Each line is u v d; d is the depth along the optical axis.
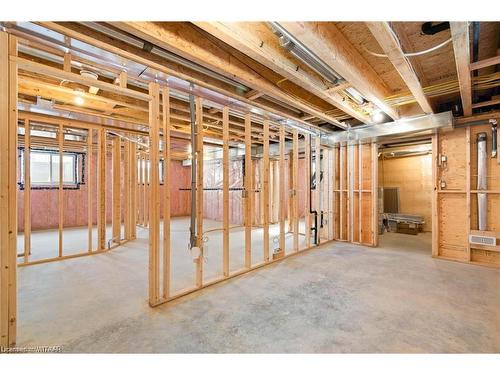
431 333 1.92
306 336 1.88
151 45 2.18
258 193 7.62
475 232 3.65
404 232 6.12
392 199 6.82
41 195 6.74
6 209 1.64
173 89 2.57
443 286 2.81
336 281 2.98
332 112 4.06
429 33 2.15
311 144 5.13
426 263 3.69
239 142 6.51
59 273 3.24
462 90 2.69
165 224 2.48
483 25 2.12
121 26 1.75
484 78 2.58
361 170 4.97
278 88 3.05
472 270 3.37
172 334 1.90
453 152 3.93
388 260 3.85
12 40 1.67
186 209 10.08
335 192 5.41
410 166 6.58
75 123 4.06
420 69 2.89
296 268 3.47
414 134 4.10
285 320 2.11
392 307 2.33
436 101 3.78
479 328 1.98
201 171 2.82
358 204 5.06
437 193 4.05
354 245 4.89
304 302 2.43
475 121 3.70
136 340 1.83
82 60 2.09
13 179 1.67
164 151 2.49
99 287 2.78
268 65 2.34
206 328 1.98
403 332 1.93
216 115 4.03
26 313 2.20
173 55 2.34
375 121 4.22
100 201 4.38
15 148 1.68
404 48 2.42
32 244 4.82
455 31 1.71
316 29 1.96
